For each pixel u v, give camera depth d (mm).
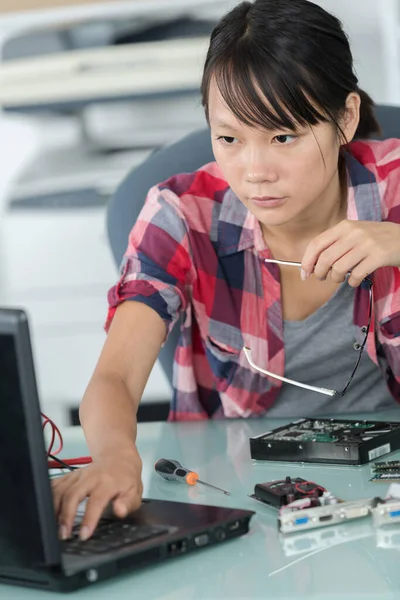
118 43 3889
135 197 1974
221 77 1374
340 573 978
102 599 954
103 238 4039
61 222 4043
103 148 4047
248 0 1436
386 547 1037
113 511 1102
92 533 1055
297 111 1365
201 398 1878
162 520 1101
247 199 1445
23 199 4062
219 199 1743
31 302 4082
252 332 1723
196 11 3838
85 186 4039
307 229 1674
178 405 1882
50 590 975
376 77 4059
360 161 1751
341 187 1729
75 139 4066
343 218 1729
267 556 1036
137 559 1007
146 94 3900
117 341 1528
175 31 3863
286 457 1387
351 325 1699
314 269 1441
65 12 3889
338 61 1416
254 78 1349
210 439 1579
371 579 959
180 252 1668
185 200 1718
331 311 1693
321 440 1378
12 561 972
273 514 1169
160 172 1979
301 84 1361
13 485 937
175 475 1318
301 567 1000
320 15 1409
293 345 1717
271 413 1773
